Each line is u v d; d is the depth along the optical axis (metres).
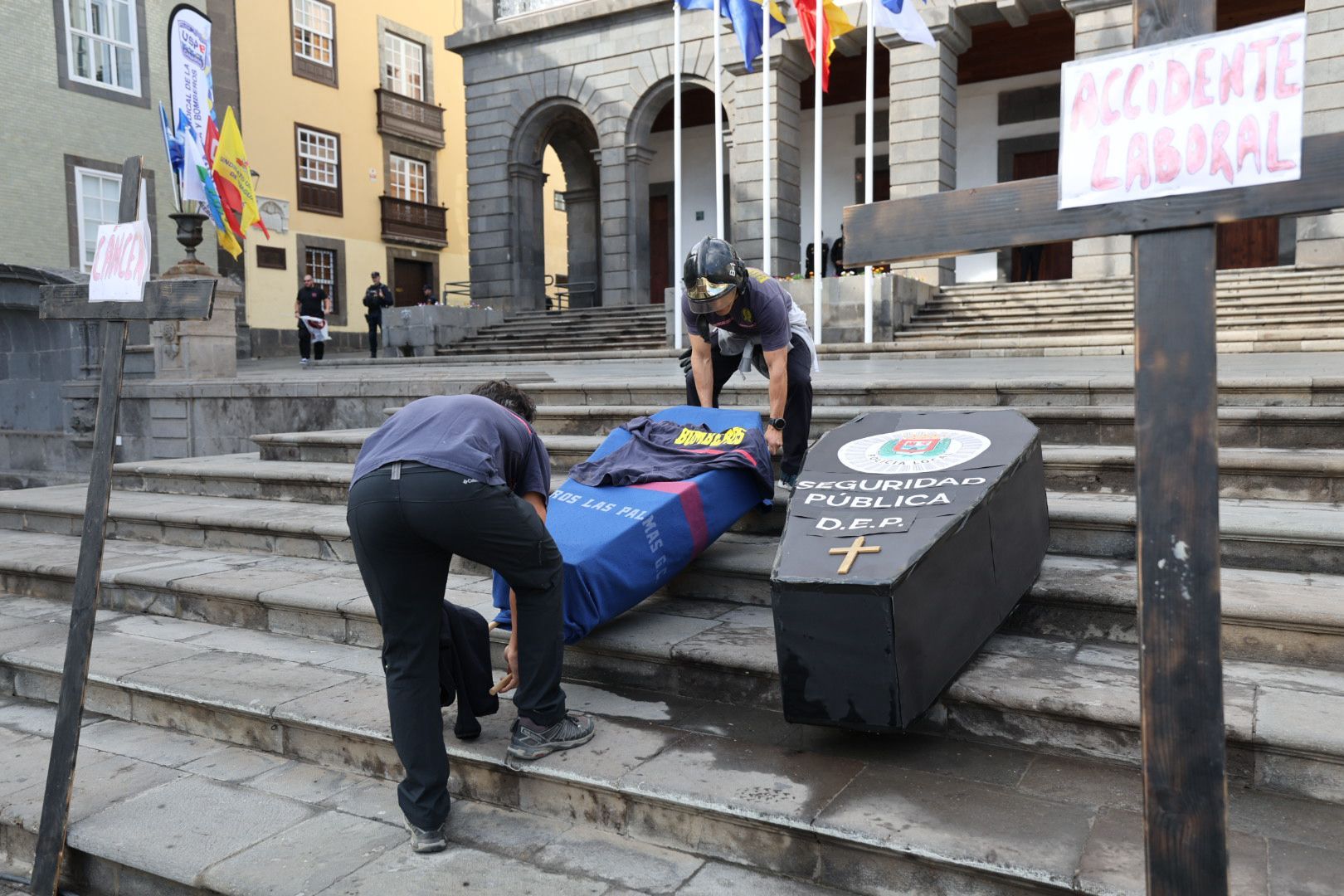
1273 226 17.80
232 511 5.83
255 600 4.46
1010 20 16.69
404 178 29.44
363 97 27.77
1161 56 1.60
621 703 3.43
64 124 19.72
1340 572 3.43
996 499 3.12
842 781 2.76
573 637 3.37
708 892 2.57
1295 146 1.50
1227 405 5.12
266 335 25.00
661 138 24.53
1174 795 1.64
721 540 4.46
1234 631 3.12
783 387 4.14
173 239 21.86
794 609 2.74
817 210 12.23
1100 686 2.92
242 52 24.14
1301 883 2.19
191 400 9.42
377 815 3.06
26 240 19.20
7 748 3.75
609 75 20.84
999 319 14.11
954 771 2.79
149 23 21.17
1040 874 2.25
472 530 2.76
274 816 3.06
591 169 25.25
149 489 6.89
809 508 3.17
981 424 3.60
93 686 4.02
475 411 2.96
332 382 8.51
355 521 2.80
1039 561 3.47
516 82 21.91
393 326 19.84
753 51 11.89
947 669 2.87
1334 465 4.02
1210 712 1.60
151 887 2.88
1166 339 1.62
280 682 3.78
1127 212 1.64
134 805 3.17
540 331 19.47
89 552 3.17
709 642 3.49
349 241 27.45
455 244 31.36
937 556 2.80
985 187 1.78
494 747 3.12
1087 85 1.68
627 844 2.83
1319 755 2.51
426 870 2.71
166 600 4.82
